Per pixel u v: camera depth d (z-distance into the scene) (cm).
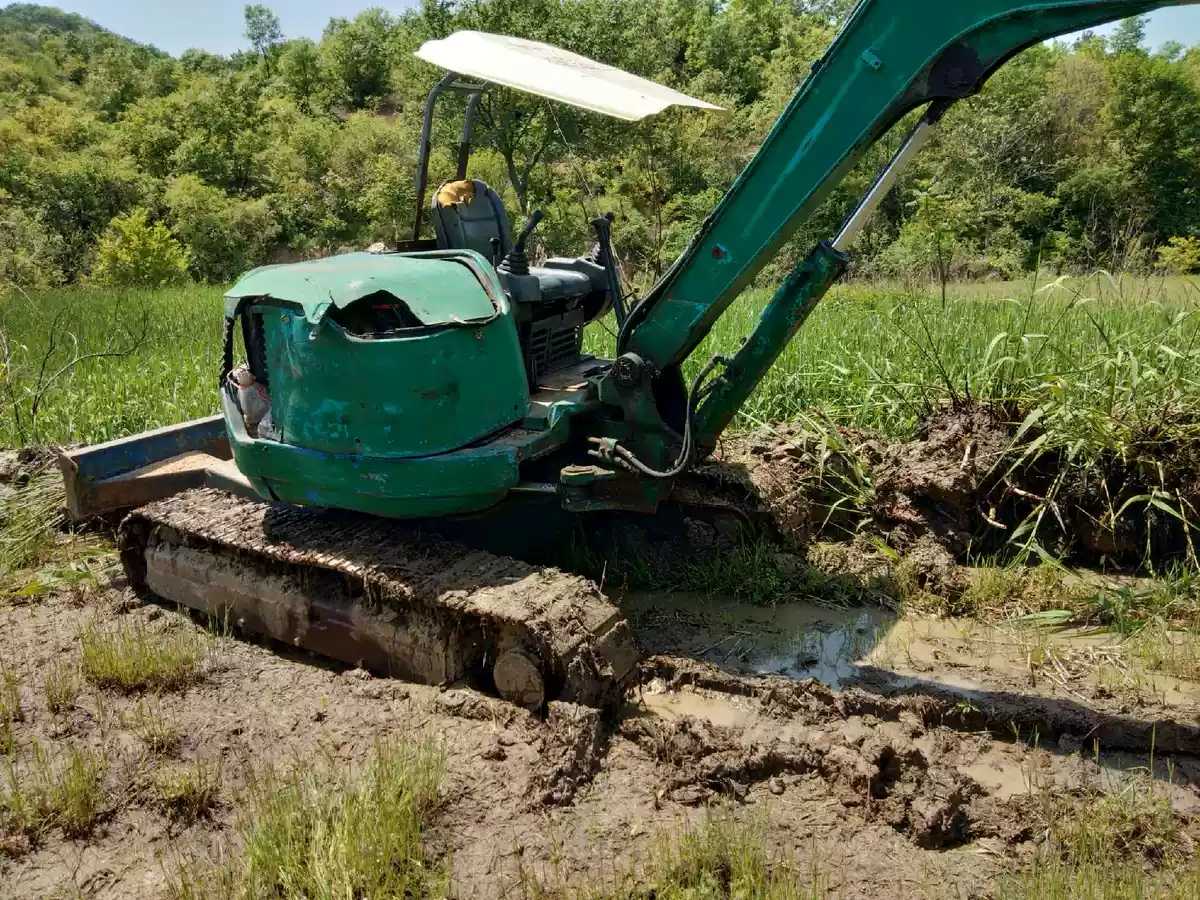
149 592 577
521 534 549
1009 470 580
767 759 390
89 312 1467
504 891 331
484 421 465
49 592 581
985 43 392
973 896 324
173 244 2895
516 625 420
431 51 499
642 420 495
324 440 461
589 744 395
